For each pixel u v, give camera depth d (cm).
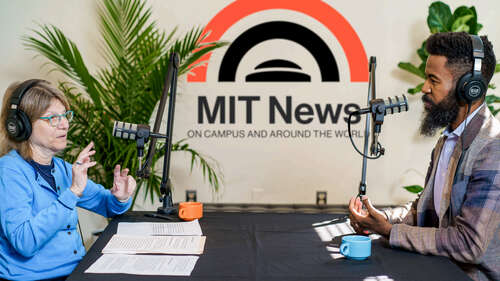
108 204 183
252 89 332
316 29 329
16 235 140
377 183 334
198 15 328
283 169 337
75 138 275
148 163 178
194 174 336
